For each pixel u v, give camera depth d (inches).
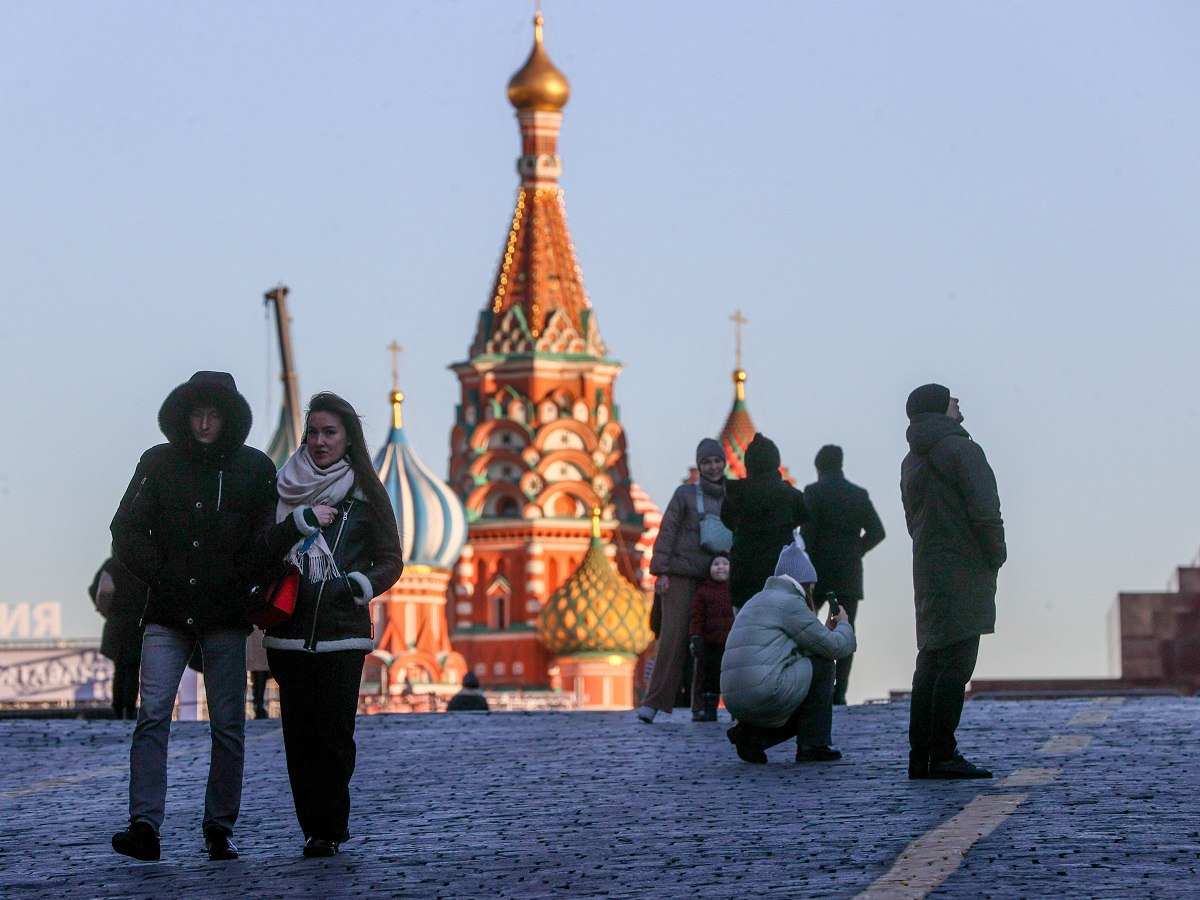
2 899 749.9
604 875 756.6
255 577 839.7
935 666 1007.6
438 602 7701.8
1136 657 3649.1
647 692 1424.7
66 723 1470.2
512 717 1467.8
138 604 1585.9
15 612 4062.5
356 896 731.4
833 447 1489.9
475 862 799.7
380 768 1152.2
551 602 7844.5
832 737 1249.4
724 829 857.5
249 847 873.5
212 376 850.1
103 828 951.0
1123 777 970.1
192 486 839.7
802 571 1142.3
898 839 805.2
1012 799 902.4
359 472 845.2
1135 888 683.4
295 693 833.5
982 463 1007.6
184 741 1347.2
